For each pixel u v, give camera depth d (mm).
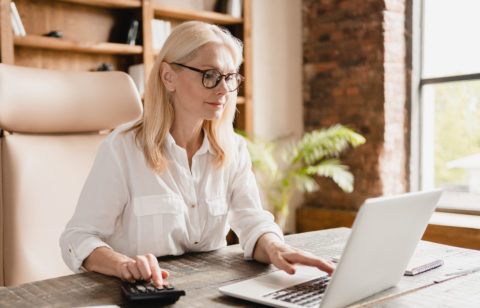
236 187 1415
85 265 1106
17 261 1389
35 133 1548
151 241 1252
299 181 3484
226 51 1234
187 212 1306
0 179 1447
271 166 3355
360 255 790
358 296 849
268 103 3707
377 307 833
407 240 903
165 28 3201
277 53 3752
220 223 1375
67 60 3023
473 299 879
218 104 1228
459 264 1133
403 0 3455
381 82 3385
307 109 3904
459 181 3381
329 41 3695
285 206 3531
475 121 3293
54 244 1452
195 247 1341
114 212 1213
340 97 3645
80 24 3061
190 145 1340
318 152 3461
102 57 3168
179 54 1218
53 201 1481
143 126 1292
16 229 1408
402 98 3504
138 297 843
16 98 1452
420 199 877
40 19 2908
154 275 922
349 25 3549
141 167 1254
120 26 3219
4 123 1441
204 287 954
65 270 1458
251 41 3559
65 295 902
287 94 3836
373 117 3445
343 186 3324
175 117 1303
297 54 3891
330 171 3371
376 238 806
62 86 1554
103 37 3156
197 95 1215
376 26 3383
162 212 1250
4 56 2520
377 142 3430
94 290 930
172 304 853
